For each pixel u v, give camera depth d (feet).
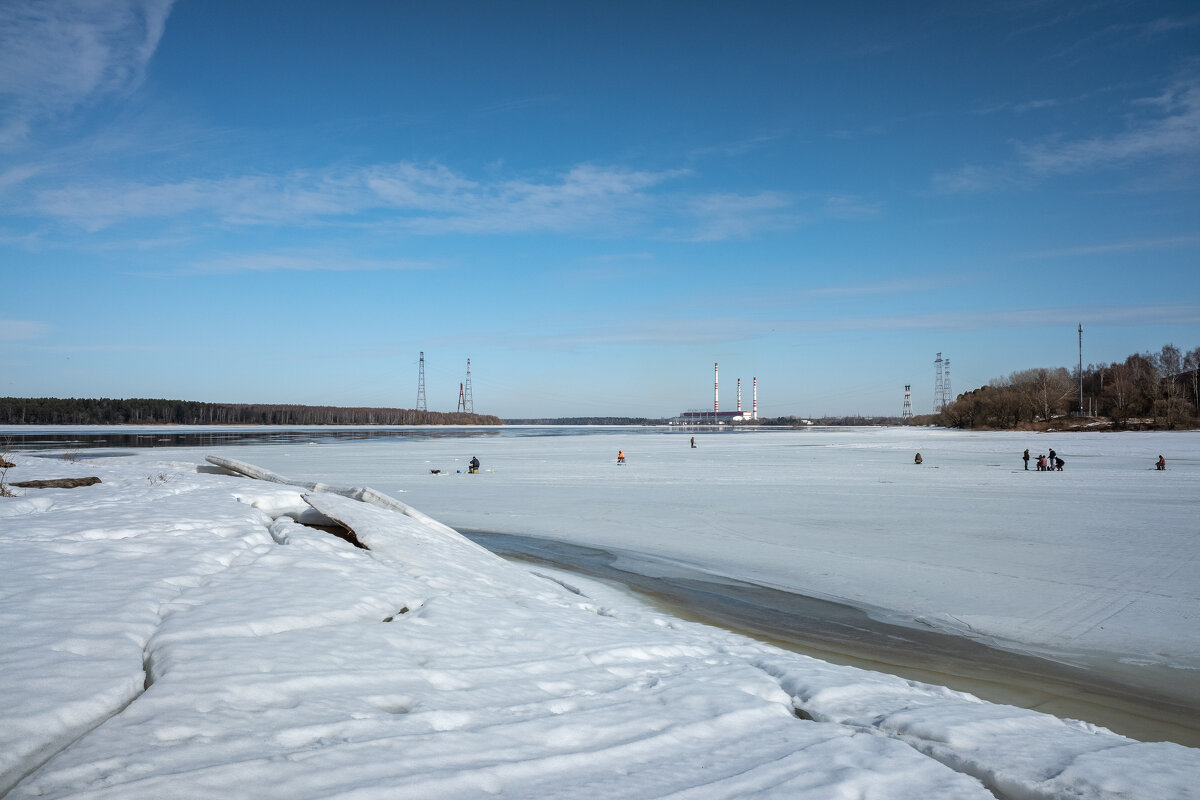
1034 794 13.08
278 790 10.50
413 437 315.58
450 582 27.53
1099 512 66.95
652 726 15.16
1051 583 40.27
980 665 27.50
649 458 158.51
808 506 73.77
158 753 11.09
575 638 21.95
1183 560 45.70
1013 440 239.30
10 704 12.18
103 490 40.70
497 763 12.43
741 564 46.52
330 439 277.85
